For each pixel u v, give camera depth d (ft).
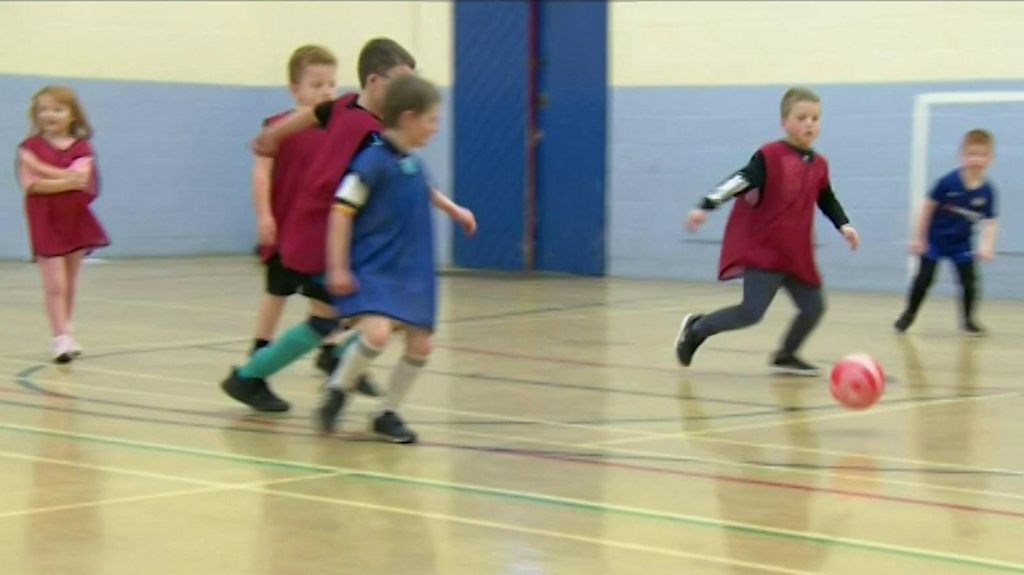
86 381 35.50
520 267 75.56
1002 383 38.45
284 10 82.28
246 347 42.19
